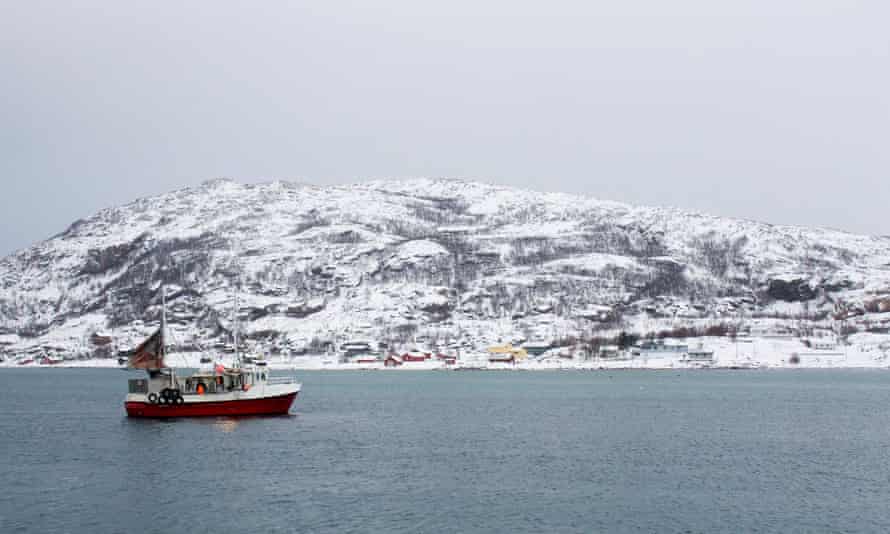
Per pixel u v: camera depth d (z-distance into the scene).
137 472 129.00
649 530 97.81
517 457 144.25
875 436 175.50
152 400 191.12
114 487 118.31
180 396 190.50
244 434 169.25
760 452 151.50
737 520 101.88
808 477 127.12
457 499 111.31
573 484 121.06
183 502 109.31
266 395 196.62
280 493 114.38
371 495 113.38
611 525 99.69
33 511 105.19
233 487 118.12
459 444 159.38
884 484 122.06
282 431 174.62
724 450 153.62
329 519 101.19
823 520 101.94
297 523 99.50
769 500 111.62
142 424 185.38
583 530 97.62
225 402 192.88
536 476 126.94
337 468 132.50
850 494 115.38
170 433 170.25
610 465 136.62
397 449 152.25
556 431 181.75
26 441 162.38
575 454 148.00
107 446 153.88
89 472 129.25
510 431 181.25
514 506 107.88
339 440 162.88
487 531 96.88
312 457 142.38
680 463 139.00
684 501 110.94
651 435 175.12
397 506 107.50
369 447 154.38
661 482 122.81
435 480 123.31
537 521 101.06
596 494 114.69
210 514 103.44
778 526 99.50
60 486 119.12
